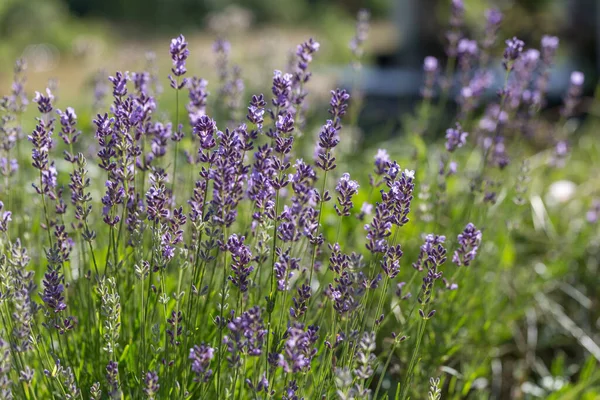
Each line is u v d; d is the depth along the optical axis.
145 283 3.58
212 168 3.12
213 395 3.33
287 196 4.61
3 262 2.93
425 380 4.09
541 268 5.73
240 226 4.36
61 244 3.25
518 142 5.81
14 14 22.97
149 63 4.92
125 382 3.28
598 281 5.71
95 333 3.38
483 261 4.87
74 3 29.34
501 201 5.15
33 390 3.27
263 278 4.09
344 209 3.09
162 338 3.45
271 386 2.90
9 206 4.02
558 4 15.70
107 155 3.10
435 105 11.03
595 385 4.76
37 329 3.16
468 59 5.46
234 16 10.69
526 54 5.16
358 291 2.90
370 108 11.46
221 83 5.12
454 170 4.39
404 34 17.98
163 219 3.13
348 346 3.20
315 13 34.97
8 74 18.52
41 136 3.20
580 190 7.11
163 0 29.94
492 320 4.73
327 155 3.06
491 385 4.87
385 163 3.49
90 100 8.56
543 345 5.28
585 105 10.91
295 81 3.83
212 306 3.62
